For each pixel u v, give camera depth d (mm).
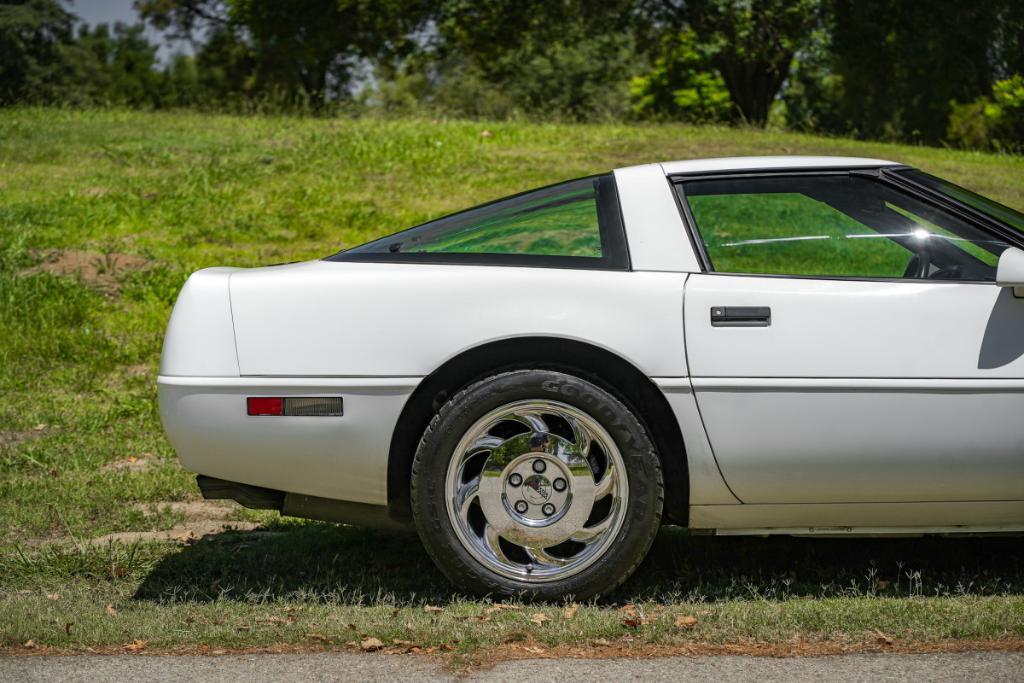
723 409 3250
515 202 3680
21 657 2971
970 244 3416
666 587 3580
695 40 25578
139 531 4324
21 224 9367
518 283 3338
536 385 3264
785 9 23891
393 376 3301
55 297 7781
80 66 44531
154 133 14078
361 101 18609
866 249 3461
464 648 2994
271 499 3520
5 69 40688
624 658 2924
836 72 29703
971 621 3064
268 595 3559
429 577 3723
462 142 13430
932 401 3215
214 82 40438
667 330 3268
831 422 3230
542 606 3316
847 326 3248
